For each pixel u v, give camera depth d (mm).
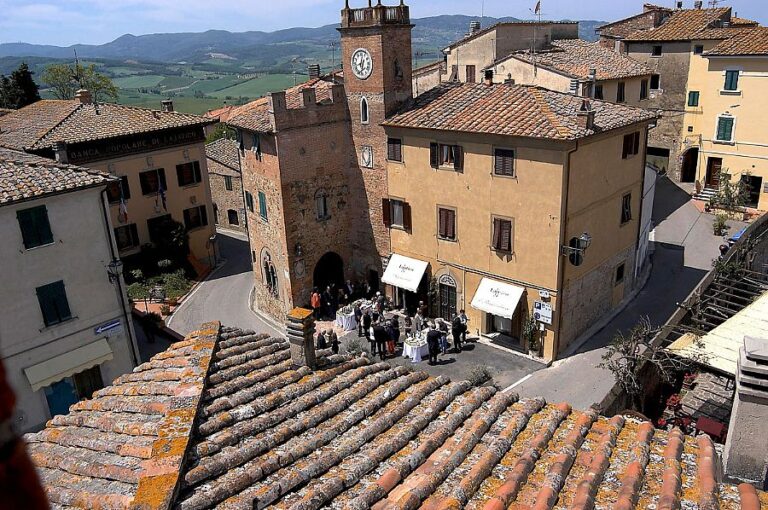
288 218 35000
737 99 45781
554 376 28094
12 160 27812
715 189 48469
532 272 29203
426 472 8312
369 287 37938
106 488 7980
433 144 31672
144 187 45688
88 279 28109
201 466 8109
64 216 26906
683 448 8758
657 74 51781
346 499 7703
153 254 46125
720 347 17906
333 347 29547
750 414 9062
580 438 9008
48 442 10016
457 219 31875
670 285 36375
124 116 45906
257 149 35969
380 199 35906
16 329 26016
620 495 7445
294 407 10148
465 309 33094
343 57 34844
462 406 10344
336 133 35969
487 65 49375
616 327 31922
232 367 11688
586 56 49125
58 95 85125
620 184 31672
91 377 28984
